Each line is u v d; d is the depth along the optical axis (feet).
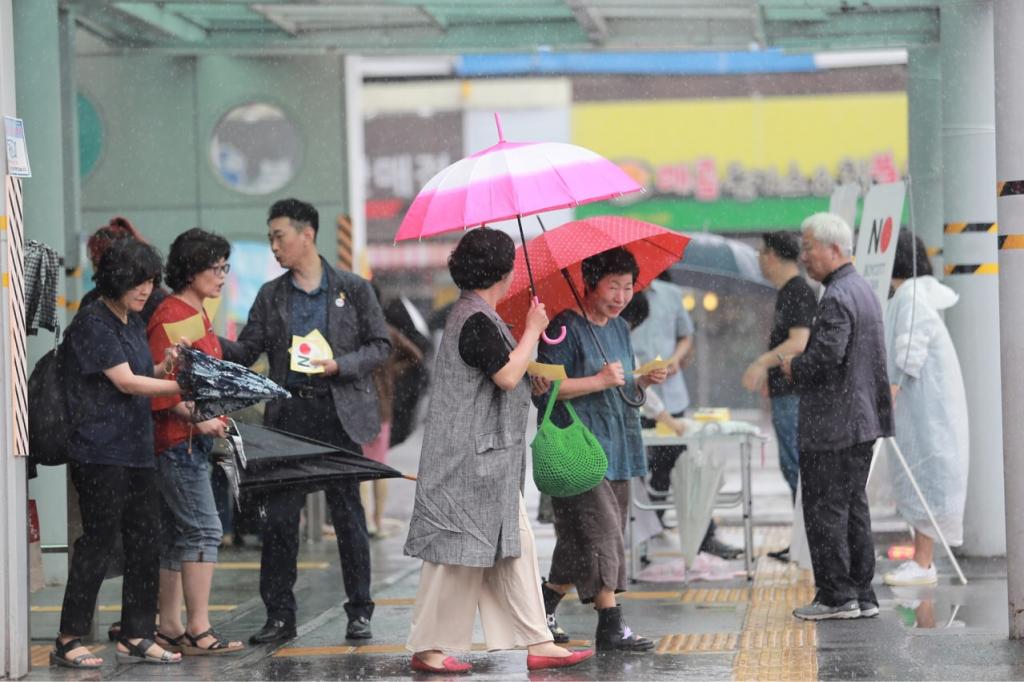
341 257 128.16
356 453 73.77
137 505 67.62
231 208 128.88
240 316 127.75
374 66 265.75
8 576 64.34
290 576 74.54
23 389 64.28
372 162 282.15
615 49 117.39
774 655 67.10
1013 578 68.95
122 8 109.29
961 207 100.68
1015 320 67.56
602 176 65.16
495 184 63.82
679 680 61.82
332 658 69.31
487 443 62.39
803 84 268.62
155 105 128.47
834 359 73.77
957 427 89.25
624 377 69.05
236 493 68.44
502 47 117.60
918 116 119.75
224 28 121.70
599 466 65.10
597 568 67.67
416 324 129.39
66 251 98.17
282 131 128.67
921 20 112.06
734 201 272.31
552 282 71.51
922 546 89.71
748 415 263.49
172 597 71.72
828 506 75.61
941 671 62.49
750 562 91.35
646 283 75.87
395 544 116.06
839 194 98.17
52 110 92.58
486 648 64.54
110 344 65.46
